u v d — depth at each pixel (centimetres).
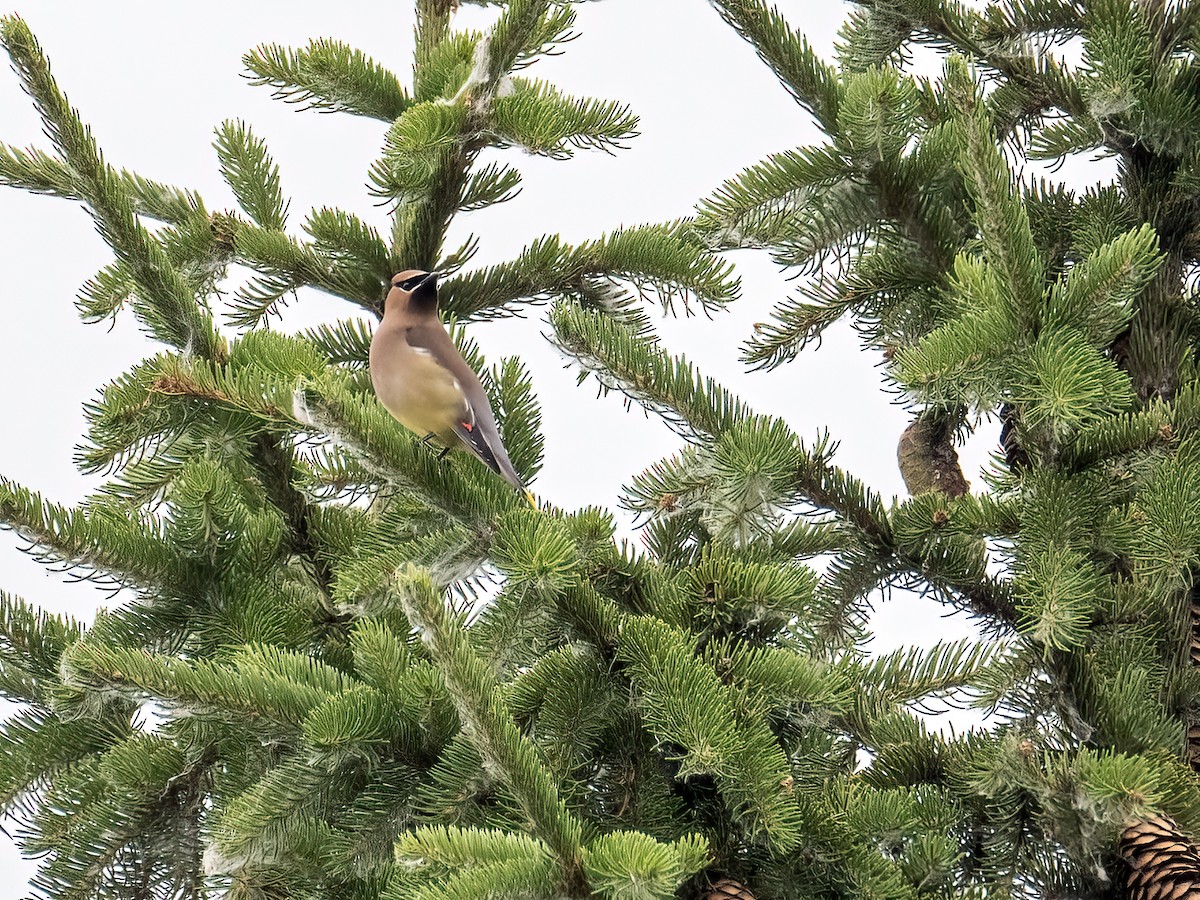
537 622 716
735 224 821
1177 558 700
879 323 884
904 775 757
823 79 821
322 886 679
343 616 827
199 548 754
